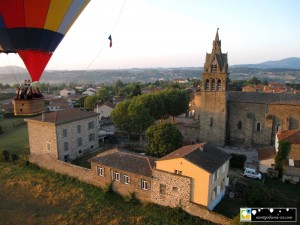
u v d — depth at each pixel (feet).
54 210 119.24
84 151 192.54
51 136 171.83
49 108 394.11
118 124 219.82
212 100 198.29
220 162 117.08
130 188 124.57
